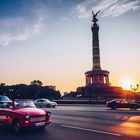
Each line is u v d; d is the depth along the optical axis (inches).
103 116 778.8
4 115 485.4
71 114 870.4
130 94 3297.2
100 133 434.6
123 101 1341.0
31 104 524.1
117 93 3312.0
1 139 393.4
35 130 478.6
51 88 4424.2
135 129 479.8
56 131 464.8
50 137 404.2
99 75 3403.1
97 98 2997.0
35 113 455.8
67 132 451.2
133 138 385.7
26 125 438.6
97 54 3447.3
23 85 4411.9
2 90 4261.8
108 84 3412.9
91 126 528.4
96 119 680.4
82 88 3462.1
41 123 458.3
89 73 3440.0
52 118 717.9
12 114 465.7
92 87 3336.6
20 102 514.0
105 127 510.6
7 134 439.8
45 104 1588.3
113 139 378.9
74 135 418.3
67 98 3248.0
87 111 1059.3
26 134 437.1
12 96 4168.3
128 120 646.5
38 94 4030.5
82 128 498.9
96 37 3496.6
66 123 588.4
